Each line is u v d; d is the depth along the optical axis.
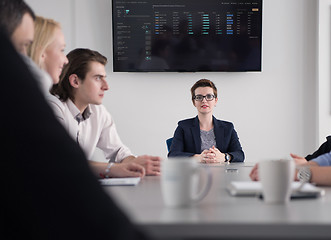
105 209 0.44
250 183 1.17
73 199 0.43
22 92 0.45
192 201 0.93
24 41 0.91
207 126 3.13
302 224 0.72
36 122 0.44
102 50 4.22
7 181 0.43
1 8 0.85
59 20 4.19
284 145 4.23
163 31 4.19
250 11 4.19
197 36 4.21
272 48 4.25
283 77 4.24
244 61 4.21
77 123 2.25
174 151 3.00
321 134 4.13
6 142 0.43
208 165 2.34
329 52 4.12
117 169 1.67
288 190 0.96
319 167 1.31
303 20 4.23
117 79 4.23
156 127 4.23
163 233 0.73
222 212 0.85
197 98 3.11
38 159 0.43
